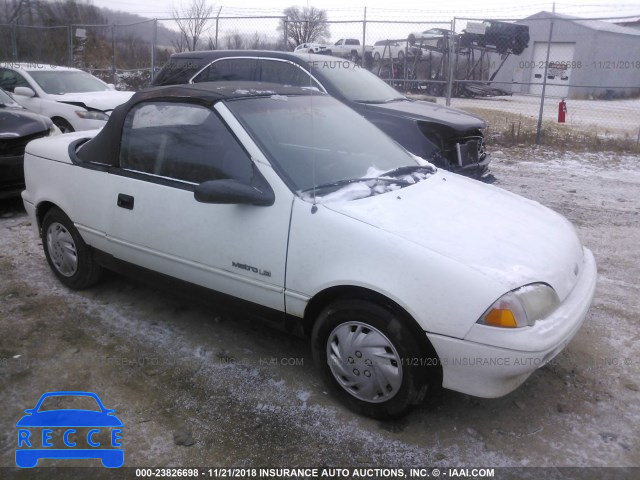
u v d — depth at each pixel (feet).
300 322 10.34
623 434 9.62
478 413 10.15
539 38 84.58
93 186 13.07
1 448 9.20
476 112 56.34
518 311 8.59
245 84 13.21
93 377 11.06
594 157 35.32
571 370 11.46
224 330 12.95
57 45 68.69
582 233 20.10
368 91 23.40
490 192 12.50
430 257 8.92
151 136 12.15
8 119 21.77
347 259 9.40
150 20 50.83
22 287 14.90
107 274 15.31
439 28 48.03
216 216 10.84
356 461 8.97
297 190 10.18
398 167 12.29
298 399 10.46
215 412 10.09
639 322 13.48
